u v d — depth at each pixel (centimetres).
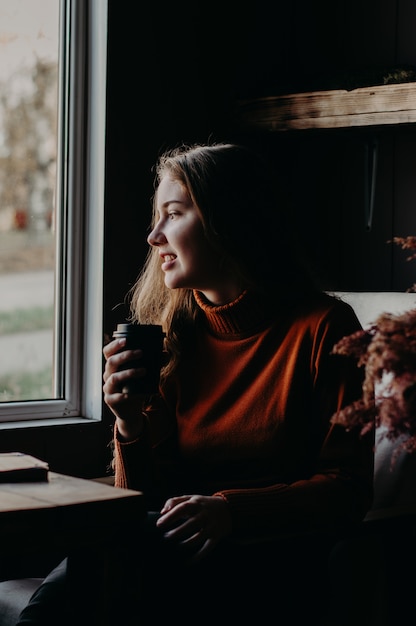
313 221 279
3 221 233
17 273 235
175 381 175
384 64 265
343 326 161
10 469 133
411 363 109
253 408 162
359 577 158
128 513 123
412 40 259
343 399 155
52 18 242
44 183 241
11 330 234
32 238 238
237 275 167
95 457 237
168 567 139
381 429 194
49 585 143
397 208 262
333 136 277
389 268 264
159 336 154
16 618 159
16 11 236
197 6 264
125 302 245
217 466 164
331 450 154
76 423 233
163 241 172
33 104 239
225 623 142
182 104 260
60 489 128
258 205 172
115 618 125
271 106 257
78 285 243
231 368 168
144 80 250
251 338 168
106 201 240
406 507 164
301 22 280
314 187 280
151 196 252
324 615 153
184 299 178
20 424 226
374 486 187
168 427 174
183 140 260
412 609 158
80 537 120
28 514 115
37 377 239
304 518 146
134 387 152
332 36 276
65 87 243
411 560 159
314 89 254
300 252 177
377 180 266
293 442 160
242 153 175
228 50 274
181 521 143
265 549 147
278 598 145
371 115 241
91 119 244
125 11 244
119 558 125
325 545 154
